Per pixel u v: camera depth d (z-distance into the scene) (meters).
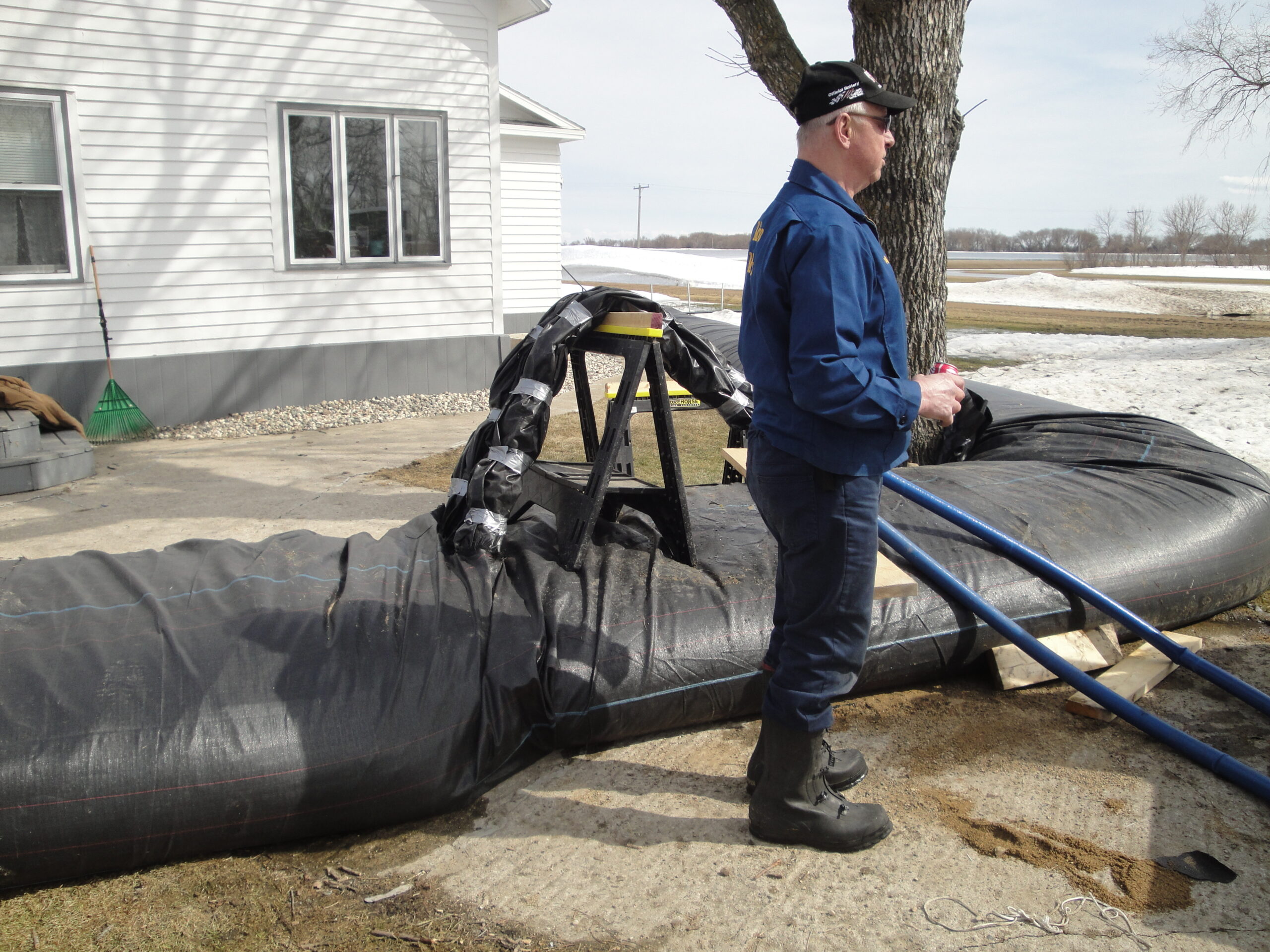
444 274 9.66
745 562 3.16
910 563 3.22
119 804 2.19
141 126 7.85
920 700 3.16
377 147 9.04
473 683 2.54
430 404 9.34
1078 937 2.03
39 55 7.36
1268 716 2.80
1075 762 2.76
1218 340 17.11
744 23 5.46
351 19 8.66
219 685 2.37
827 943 2.02
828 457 2.01
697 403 8.42
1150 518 3.66
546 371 3.10
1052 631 3.31
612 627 2.81
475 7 9.31
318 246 8.90
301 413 8.78
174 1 7.82
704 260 23.09
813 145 2.07
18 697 2.27
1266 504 3.95
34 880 2.21
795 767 2.28
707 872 2.26
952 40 5.29
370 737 2.37
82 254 7.75
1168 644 3.02
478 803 2.57
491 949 2.01
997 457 4.78
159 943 2.04
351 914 2.13
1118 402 9.22
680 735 2.93
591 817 2.49
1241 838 2.39
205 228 8.27
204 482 6.22
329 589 2.79
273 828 2.33
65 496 5.88
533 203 13.82
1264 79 19.53
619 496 3.19
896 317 2.09
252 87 8.28
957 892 2.19
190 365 8.34
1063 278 43.72
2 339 7.52
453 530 3.17
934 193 5.51
